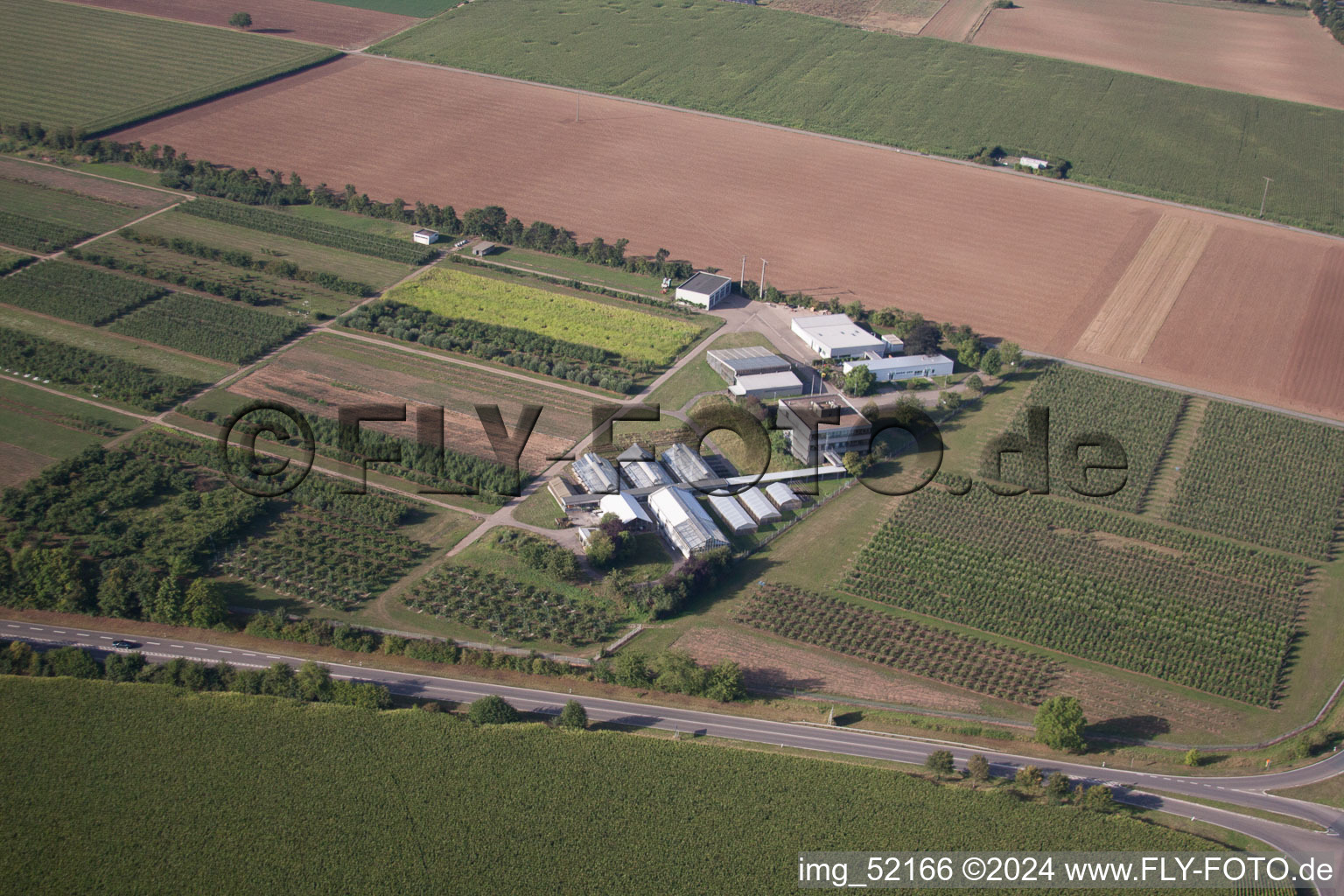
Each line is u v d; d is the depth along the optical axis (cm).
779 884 14838
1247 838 15738
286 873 14838
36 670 17762
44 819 15462
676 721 17625
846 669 18788
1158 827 15638
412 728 16925
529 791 16025
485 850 15200
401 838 15325
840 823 15662
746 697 18062
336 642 18750
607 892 14688
